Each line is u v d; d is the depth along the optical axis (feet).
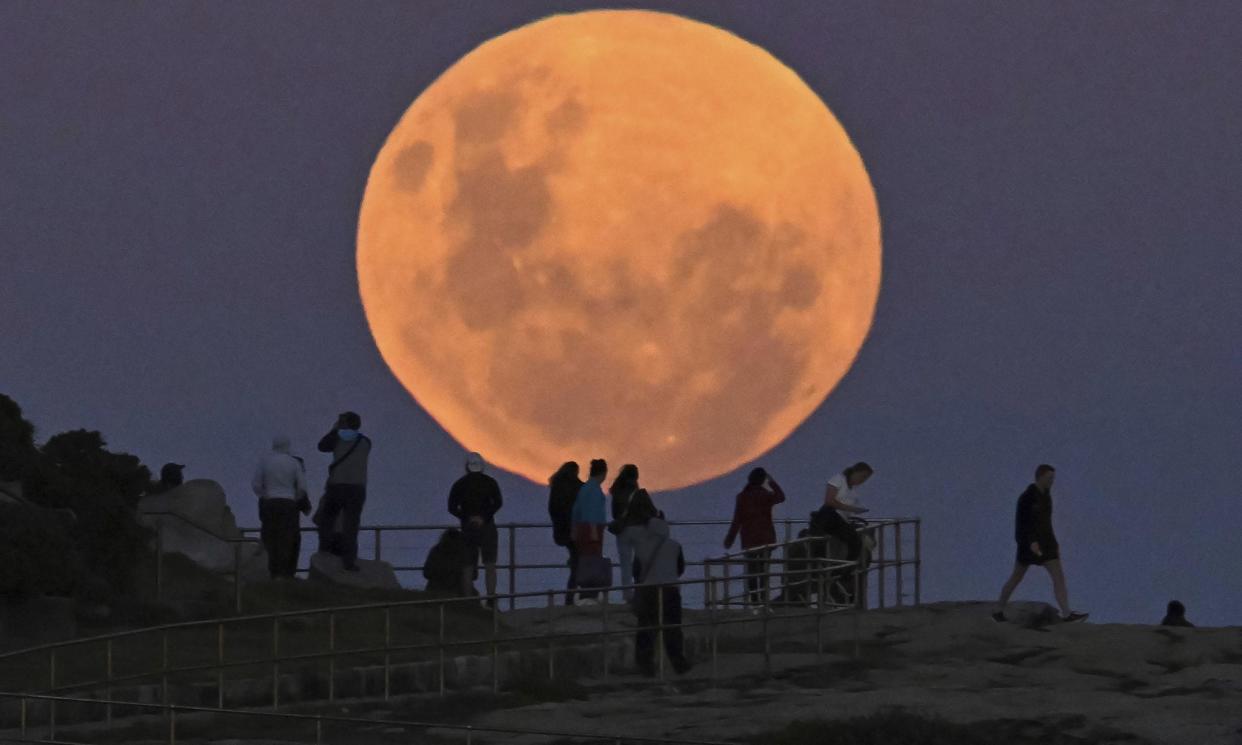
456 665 287.89
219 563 349.20
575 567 385.70
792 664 319.88
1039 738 249.14
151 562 327.67
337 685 271.08
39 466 310.04
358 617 326.85
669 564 313.12
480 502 384.68
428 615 339.16
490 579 387.34
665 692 295.48
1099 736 249.55
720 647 341.21
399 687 279.49
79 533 304.30
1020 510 368.48
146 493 357.00
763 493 396.16
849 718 250.98
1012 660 329.31
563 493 392.47
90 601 294.25
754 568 390.83
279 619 309.01
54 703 227.81
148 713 235.61
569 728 250.37
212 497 358.02
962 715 258.78
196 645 286.46
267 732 237.04
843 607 331.57
